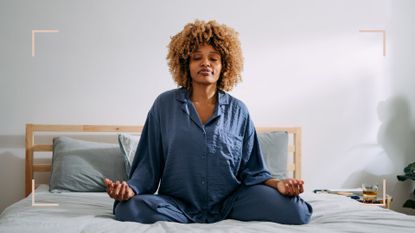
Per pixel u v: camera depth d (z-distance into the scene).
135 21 2.81
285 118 2.98
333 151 3.03
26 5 2.69
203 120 1.61
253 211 1.46
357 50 3.08
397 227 1.29
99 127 2.70
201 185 1.53
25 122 2.67
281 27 2.98
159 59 2.83
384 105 3.10
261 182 1.58
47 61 2.70
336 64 3.05
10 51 2.66
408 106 3.12
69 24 2.73
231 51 1.70
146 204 1.41
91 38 2.76
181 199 1.57
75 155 2.39
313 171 3.00
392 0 3.11
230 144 1.57
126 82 2.79
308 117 3.01
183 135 1.53
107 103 2.77
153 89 2.82
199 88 1.65
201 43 1.64
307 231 1.23
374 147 3.09
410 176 2.87
